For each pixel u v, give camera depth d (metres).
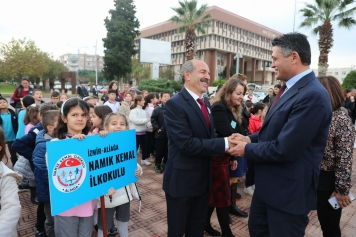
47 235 2.42
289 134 1.47
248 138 1.93
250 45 45.09
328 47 15.35
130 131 2.17
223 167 2.54
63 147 1.63
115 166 2.03
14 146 2.73
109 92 6.31
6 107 4.75
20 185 3.87
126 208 2.40
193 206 2.17
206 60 39.34
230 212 3.33
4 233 1.39
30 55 27.53
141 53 24.97
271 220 1.68
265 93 15.24
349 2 14.26
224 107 2.74
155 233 2.86
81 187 1.75
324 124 1.54
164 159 5.23
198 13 22.69
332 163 2.09
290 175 1.57
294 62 1.60
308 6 15.69
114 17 31.00
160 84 22.66
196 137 1.96
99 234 2.32
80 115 2.03
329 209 2.17
